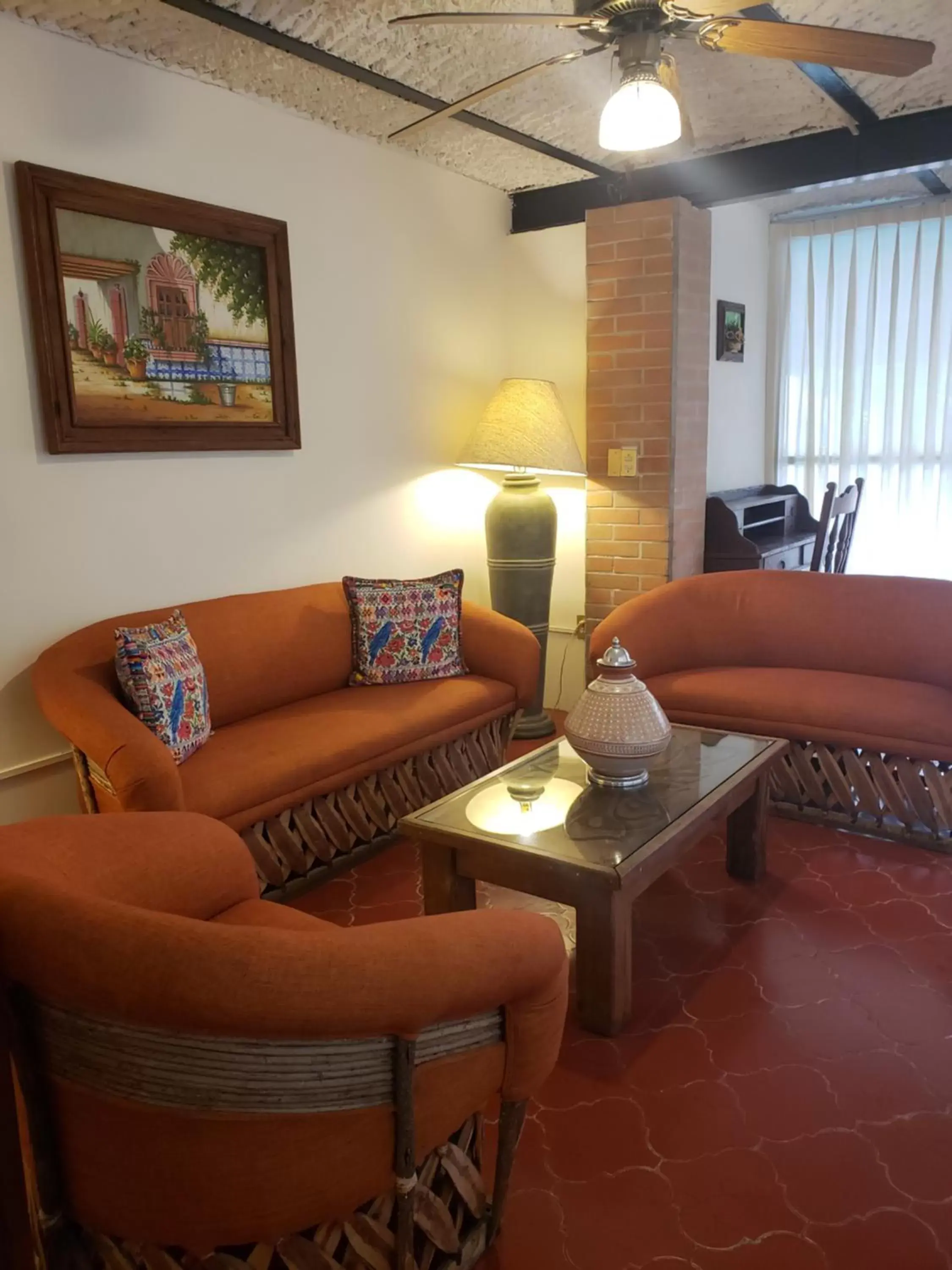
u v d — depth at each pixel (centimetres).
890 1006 217
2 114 249
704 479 418
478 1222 154
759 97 323
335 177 349
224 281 310
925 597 331
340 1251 134
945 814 290
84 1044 118
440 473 417
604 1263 153
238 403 319
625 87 211
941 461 504
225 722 298
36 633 272
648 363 386
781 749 271
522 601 399
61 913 113
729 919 257
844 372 518
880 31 277
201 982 108
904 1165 171
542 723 415
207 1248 126
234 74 295
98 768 235
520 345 447
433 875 229
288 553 349
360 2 249
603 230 387
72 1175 127
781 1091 191
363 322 369
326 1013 112
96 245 272
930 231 488
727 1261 152
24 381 262
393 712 307
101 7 244
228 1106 116
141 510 297
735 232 483
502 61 291
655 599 361
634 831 216
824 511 392
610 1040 208
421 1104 130
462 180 409
